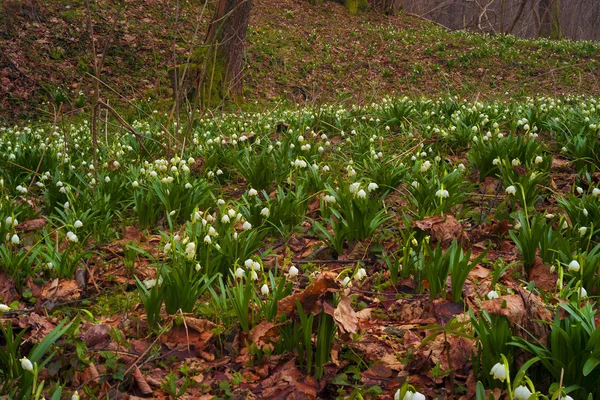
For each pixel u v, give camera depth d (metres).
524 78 19.05
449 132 7.24
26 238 4.68
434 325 2.84
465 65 20.55
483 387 2.38
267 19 23.05
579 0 46.47
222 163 6.56
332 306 2.86
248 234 4.21
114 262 4.34
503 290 3.57
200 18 6.95
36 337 3.13
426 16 43.91
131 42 16.95
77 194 5.57
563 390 2.25
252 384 2.90
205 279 3.52
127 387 2.88
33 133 8.92
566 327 2.49
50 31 16.03
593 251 3.45
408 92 17.50
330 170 6.04
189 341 3.25
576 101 11.66
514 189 4.20
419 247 4.06
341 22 25.23
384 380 2.87
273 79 18.14
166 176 5.45
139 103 13.86
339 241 4.29
